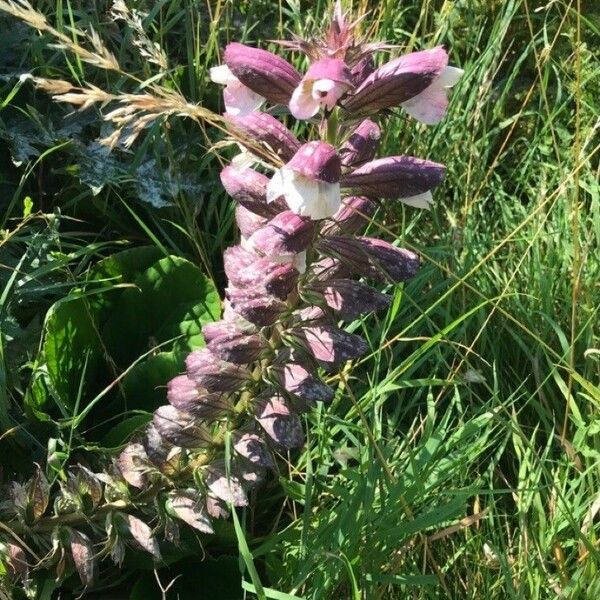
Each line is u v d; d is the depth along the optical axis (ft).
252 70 1.31
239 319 1.60
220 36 2.54
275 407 1.61
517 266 2.20
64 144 2.10
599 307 2.24
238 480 1.71
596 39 2.79
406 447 2.01
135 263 2.09
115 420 2.05
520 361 2.30
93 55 1.66
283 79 1.32
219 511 1.75
